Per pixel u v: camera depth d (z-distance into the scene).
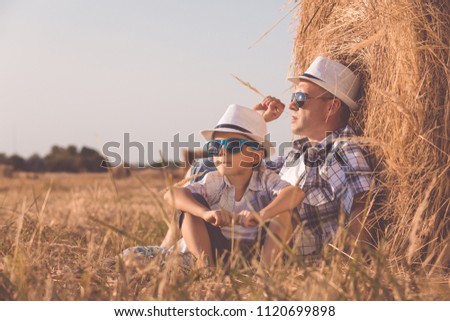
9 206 12.36
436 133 6.25
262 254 5.81
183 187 6.25
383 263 5.11
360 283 4.90
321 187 6.82
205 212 5.90
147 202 13.58
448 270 6.14
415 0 6.35
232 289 5.00
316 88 7.05
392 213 6.45
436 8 6.32
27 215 7.82
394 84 6.48
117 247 7.17
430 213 6.25
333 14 7.51
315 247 6.34
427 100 6.25
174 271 5.04
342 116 7.15
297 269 5.53
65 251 6.49
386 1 6.55
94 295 4.84
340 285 4.85
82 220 9.92
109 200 12.60
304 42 7.96
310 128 7.11
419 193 6.28
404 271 5.90
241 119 6.50
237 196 6.48
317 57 7.22
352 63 7.20
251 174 6.50
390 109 6.45
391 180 6.44
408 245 6.30
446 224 6.25
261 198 6.45
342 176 6.67
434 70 6.27
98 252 6.88
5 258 5.43
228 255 6.18
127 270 5.09
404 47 6.36
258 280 5.22
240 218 5.85
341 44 7.37
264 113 7.47
